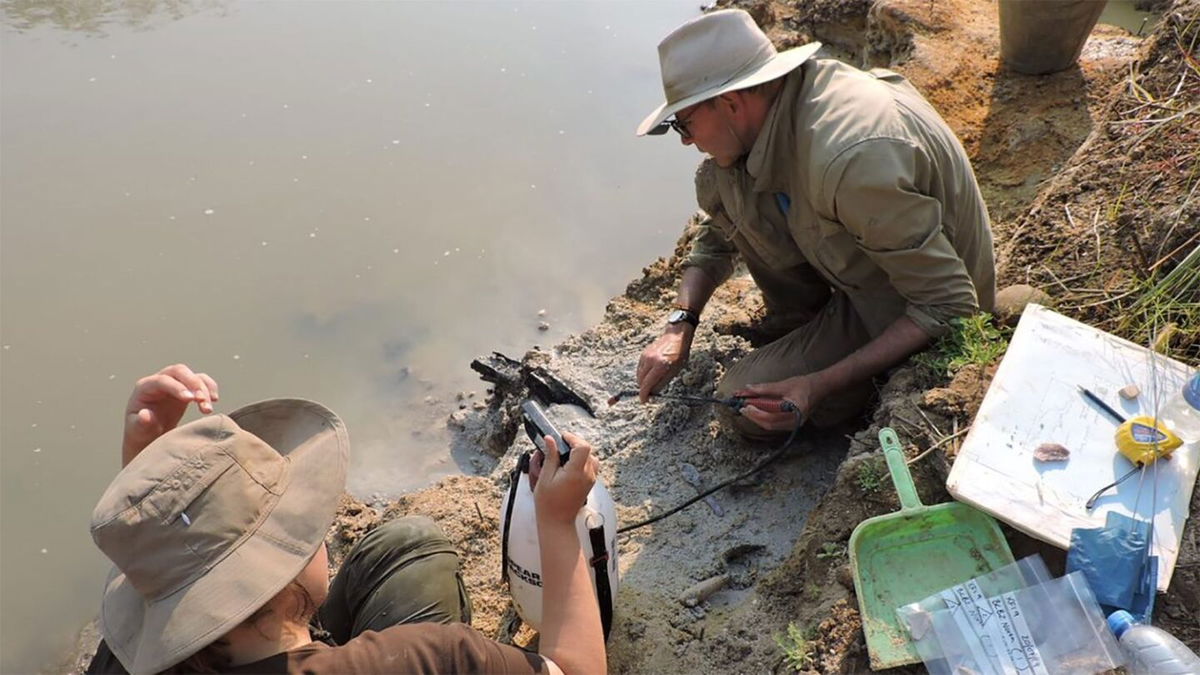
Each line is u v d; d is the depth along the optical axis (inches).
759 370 151.9
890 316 138.5
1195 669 93.0
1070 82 214.1
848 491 122.5
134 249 227.8
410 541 110.7
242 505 74.0
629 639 129.3
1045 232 157.9
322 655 76.3
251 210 237.5
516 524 113.0
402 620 105.6
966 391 123.8
